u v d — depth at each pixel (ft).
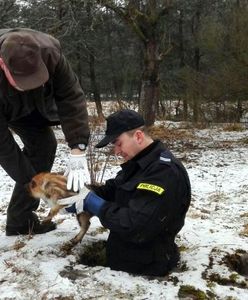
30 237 9.24
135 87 51.03
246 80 33.12
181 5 38.88
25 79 7.00
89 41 40.83
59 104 8.48
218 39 34.86
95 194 7.74
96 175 14.29
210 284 7.25
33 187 7.87
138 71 51.42
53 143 9.64
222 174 19.16
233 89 33.71
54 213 7.80
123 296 6.89
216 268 7.76
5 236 9.70
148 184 7.00
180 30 51.42
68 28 27.68
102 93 57.88
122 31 50.98
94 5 27.63
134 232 7.05
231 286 7.39
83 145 8.27
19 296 7.00
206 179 18.10
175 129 35.40
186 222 10.68
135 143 7.28
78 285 7.19
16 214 9.53
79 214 8.38
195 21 51.21
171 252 7.70
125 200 7.41
